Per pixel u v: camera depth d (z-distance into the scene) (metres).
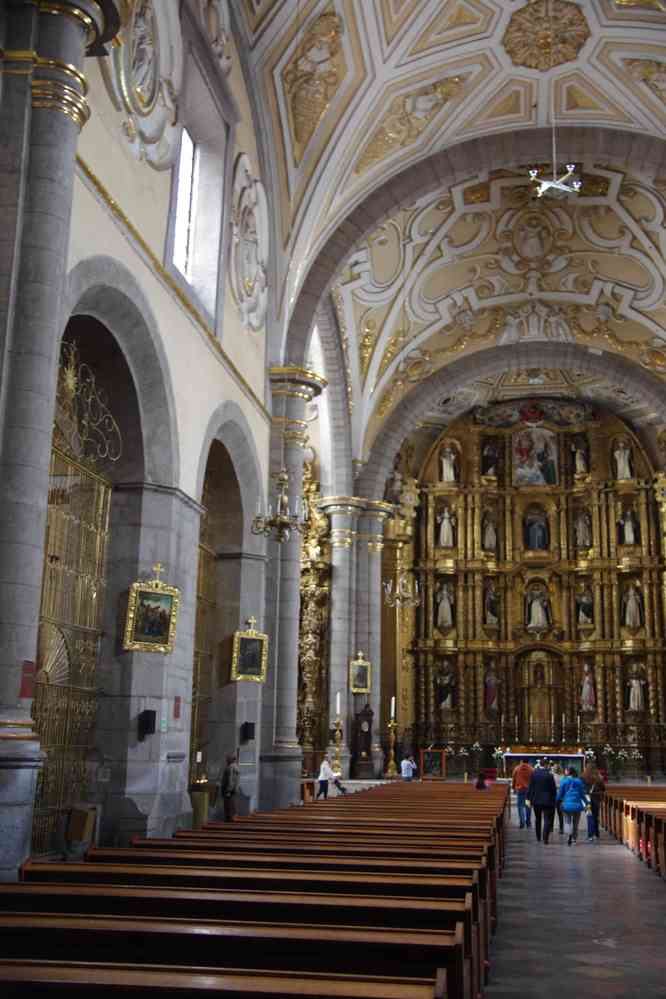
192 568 13.52
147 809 11.55
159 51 11.84
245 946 4.02
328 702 28.34
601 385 33.72
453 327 29.06
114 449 12.31
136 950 4.07
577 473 36.06
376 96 18.41
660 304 27.23
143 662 12.01
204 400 14.06
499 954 7.38
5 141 8.29
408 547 35.47
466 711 34.50
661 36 17.53
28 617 7.68
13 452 7.80
